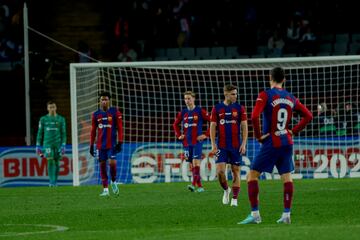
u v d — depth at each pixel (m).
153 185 74.19
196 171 64.62
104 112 61.44
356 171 81.19
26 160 82.25
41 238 35.34
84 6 116.62
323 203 50.56
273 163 38.62
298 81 85.88
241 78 96.38
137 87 99.50
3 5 112.31
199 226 38.91
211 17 113.06
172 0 114.38
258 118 37.88
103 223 41.69
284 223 38.84
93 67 78.81
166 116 97.44
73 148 75.94
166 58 111.81
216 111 51.75
